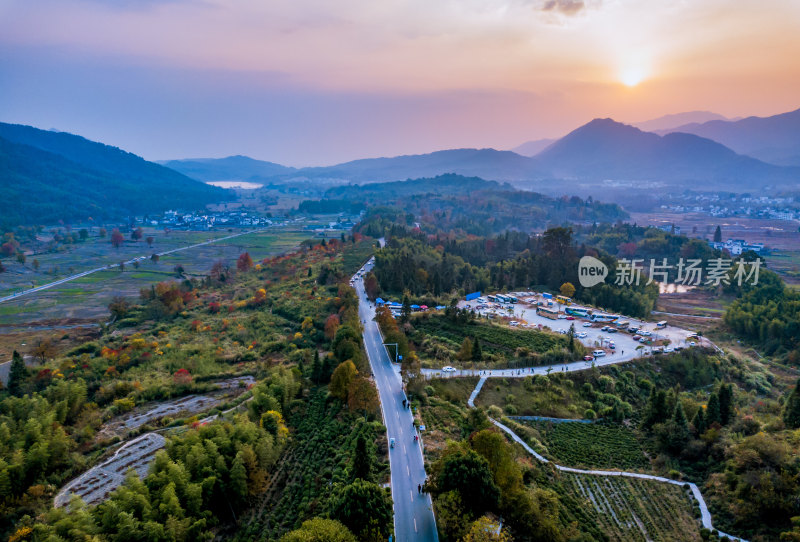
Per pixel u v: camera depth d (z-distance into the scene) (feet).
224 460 337.72
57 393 479.82
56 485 365.61
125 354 631.15
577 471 367.25
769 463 325.01
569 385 493.77
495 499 279.69
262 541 295.07
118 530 277.03
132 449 416.05
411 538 264.72
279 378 465.88
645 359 556.92
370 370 495.00
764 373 606.96
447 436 368.68
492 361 531.50
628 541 294.87
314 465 353.92
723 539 291.99
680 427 395.34
